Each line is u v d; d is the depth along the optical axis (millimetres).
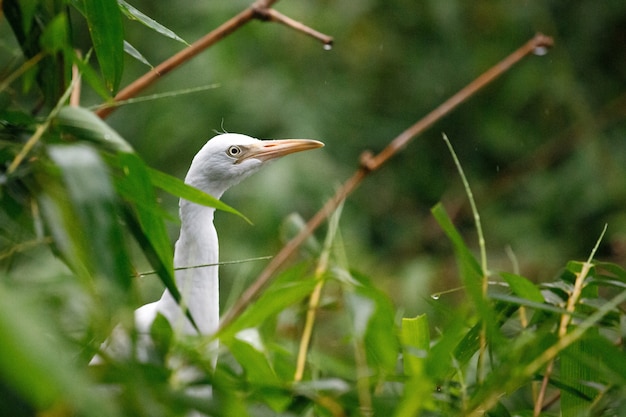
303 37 12648
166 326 4008
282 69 12336
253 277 10312
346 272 4258
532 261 11906
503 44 13570
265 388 3799
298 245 6383
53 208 3330
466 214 13266
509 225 12516
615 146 12984
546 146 13266
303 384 3889
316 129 12000
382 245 12922
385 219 13031
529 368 3771
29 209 3863
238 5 11750
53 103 4465
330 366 5242
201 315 5738
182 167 11508
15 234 3824
